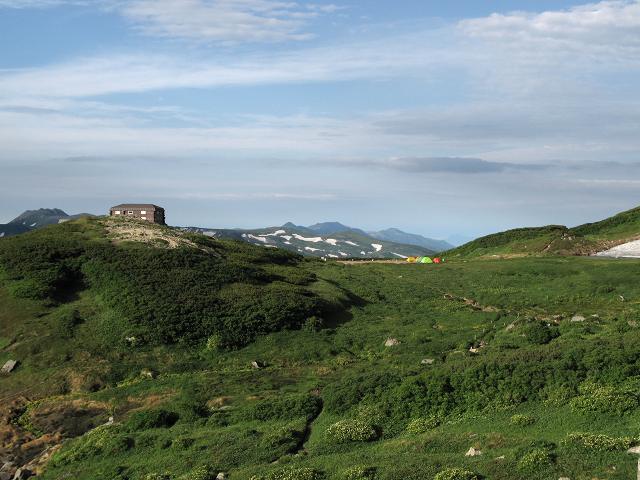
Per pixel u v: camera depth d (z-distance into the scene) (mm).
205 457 33688
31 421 46156
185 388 48406
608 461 23781
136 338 58875
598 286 76375
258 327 62719
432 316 70312
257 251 96312
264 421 39500
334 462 29641
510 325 58312
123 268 70312
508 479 23969
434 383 36406
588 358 34969
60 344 58031
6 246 74625
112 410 46500
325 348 59188
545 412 31422
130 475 33781
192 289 67500
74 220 91625
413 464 27172
